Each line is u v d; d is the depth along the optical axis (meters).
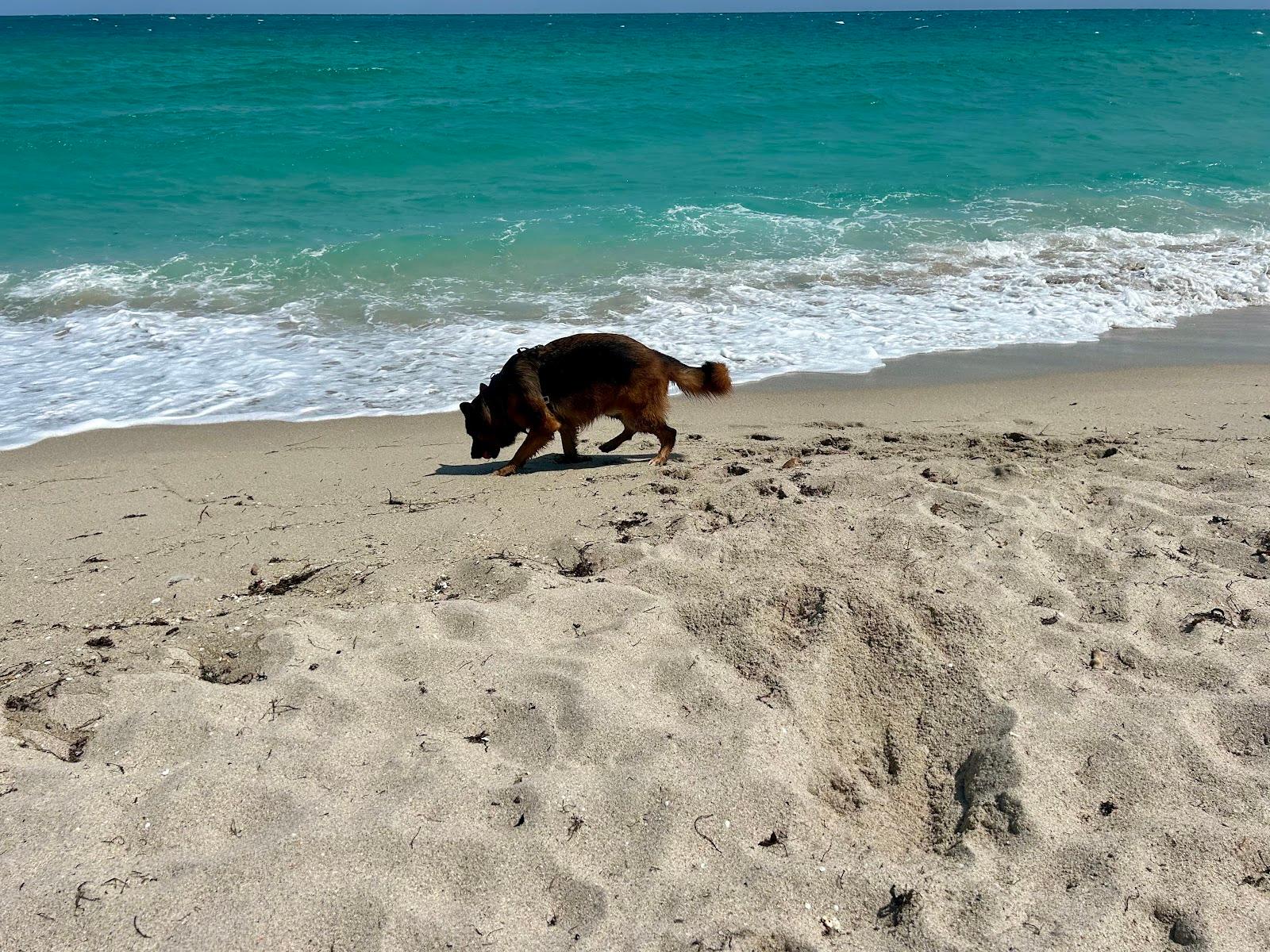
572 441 7.34
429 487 6.73
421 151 21.33
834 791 3.49
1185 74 35.50
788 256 14.52
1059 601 4.49
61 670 4.22
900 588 4.44
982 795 3.33
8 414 8.83
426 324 11.66
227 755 3.48
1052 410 8.69
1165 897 2.85
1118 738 3.50
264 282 13.15
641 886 2.94
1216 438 7.50
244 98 27.58
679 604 4.48
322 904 2.83
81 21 180.38
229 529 5.95
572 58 42.34
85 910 2.79
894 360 10.47
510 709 3.78
